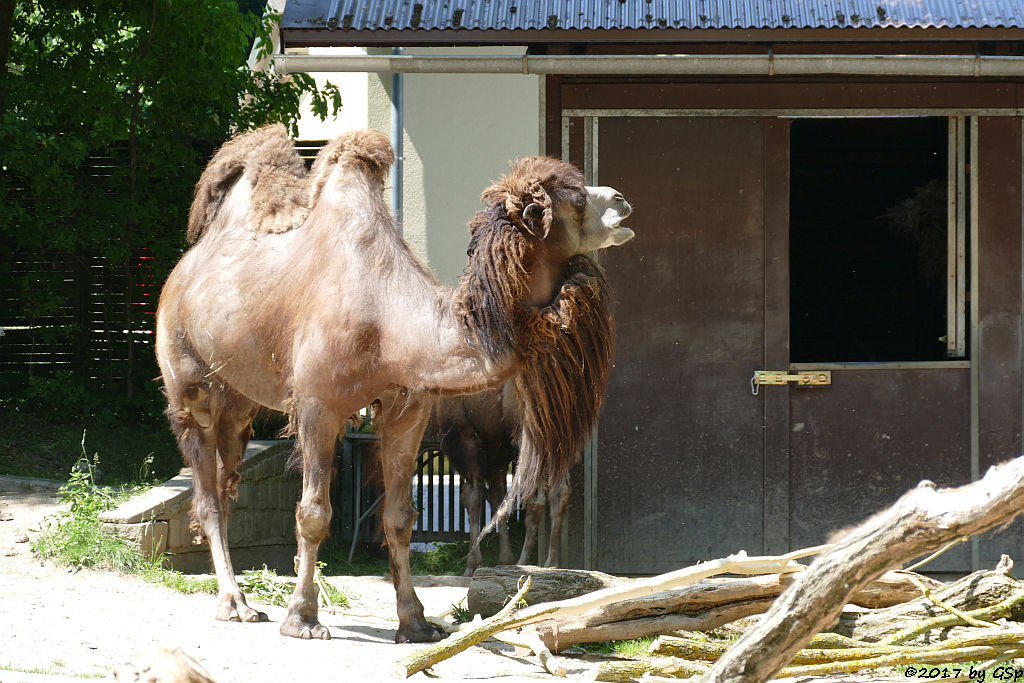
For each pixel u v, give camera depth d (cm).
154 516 1944
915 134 2759
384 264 1362
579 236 1254
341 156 1485
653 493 2111
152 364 3169
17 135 2875
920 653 1088
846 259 2809
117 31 3166
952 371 2112
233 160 1670
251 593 1798
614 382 2112
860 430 2108
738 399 2109
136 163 3153
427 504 2742
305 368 1371
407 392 1359
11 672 1034
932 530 743
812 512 2105
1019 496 731
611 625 1383
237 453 1709
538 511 2142
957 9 1878
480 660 1334
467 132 2897
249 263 1516
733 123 2106
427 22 1880
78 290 3206
